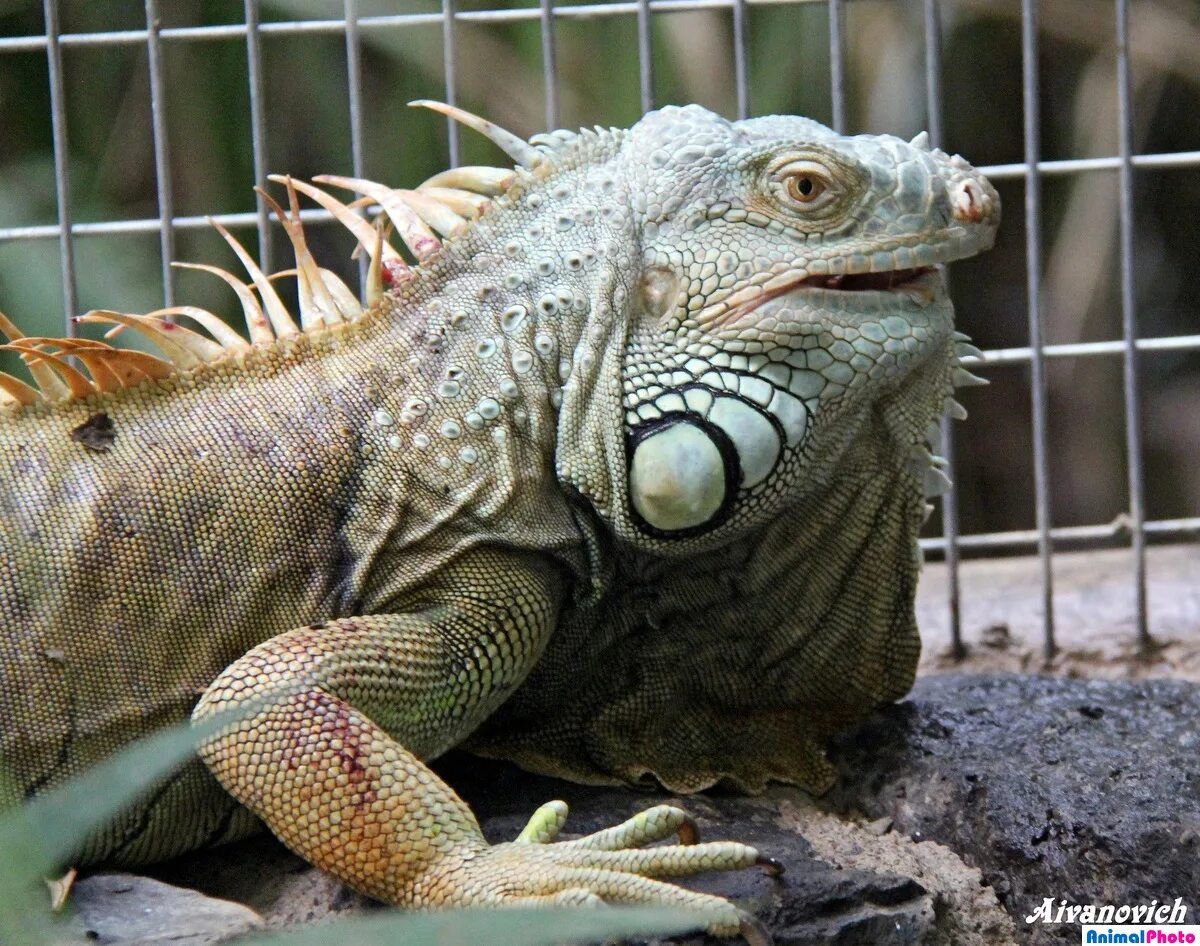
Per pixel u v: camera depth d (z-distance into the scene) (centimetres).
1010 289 1460
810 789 571
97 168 1054
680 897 407
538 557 501
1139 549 747
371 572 489
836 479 518
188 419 504
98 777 338
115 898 455
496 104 1081
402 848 431
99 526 482
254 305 548
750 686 561
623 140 529
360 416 501
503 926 314
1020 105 1415
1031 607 827
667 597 529
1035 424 738
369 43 1047
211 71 1049
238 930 432
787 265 484
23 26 1027
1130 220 712
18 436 500
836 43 677
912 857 534
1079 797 527
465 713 488
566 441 496
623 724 552
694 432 482
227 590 484
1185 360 1469
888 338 488
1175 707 606
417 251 532
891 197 486
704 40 1120
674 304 491
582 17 680
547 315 502
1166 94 1423
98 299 871
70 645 473
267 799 441
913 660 571
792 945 446
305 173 1123
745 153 495
